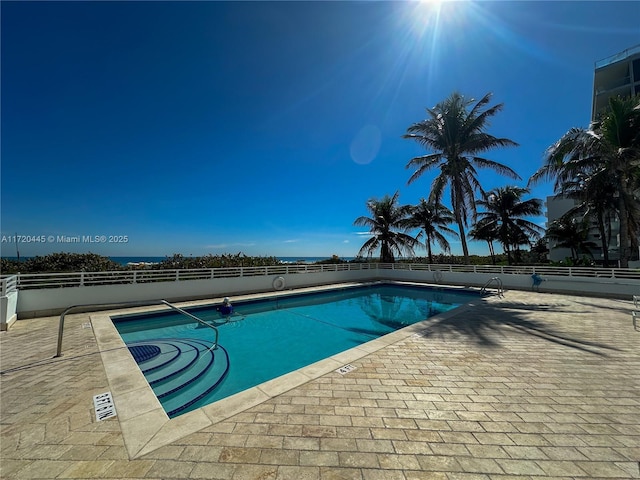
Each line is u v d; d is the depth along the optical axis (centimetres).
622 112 1134
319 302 1202
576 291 1148
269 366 540
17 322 685
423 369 397
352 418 271
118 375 372
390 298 1312
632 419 271
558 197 1738
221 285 1102
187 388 426
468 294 1306
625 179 1193
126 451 219
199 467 201
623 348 493
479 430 253
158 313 828
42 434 241
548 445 230
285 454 217
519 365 414
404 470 201
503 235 2464
